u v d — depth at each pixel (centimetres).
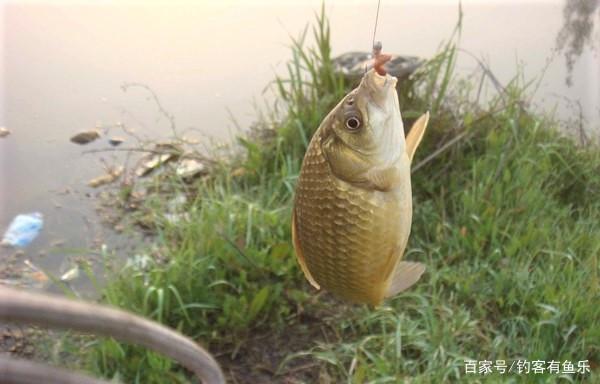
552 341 85
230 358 83
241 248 88
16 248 95
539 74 123
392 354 82
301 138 102
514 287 91
